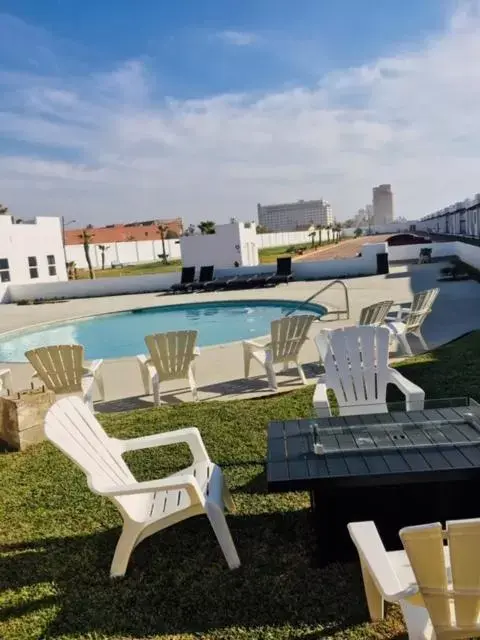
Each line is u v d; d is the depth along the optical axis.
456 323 9.08
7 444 4.85
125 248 48.97
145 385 6.55
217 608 2.50
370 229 84.69
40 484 4.00
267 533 3.09
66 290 21.77
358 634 2.26
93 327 15.28
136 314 16.77
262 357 6.53
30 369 8.74
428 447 2.70
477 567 1.63
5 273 22.05
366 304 12.64
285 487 2.48
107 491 2.61
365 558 1.97
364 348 4.62
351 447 2.75
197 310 16.69
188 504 2.79
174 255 54.91
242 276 20.88
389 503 2.75
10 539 3.26
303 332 6.32
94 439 3.14
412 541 1.62
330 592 2.55
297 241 68.75
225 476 3.82
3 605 2.64
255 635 2.30
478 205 29.05
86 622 2.47
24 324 15.17
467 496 2.72
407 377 5.89
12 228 22.36
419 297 7.35
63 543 3.19
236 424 4.87
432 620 1.76
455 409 3.19
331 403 5.25
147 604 2.57
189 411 5.40
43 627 2.45
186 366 6.10
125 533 2.75
